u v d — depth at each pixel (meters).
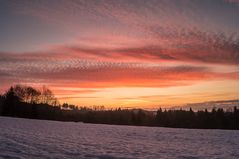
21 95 105.81
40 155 16.77
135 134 44.19
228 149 25.81
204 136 44.28
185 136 43.34
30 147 19.66
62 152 18.77
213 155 21.38
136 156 19.41
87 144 25.12
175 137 40.84
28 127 42.16
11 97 89.06
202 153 22.42
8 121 54.00
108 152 20.48
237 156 21.12
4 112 87.31
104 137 35.03
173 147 26.62
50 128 44.62
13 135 27.22
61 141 25.98
